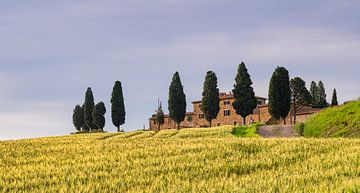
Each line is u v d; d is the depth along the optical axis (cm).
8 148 6312
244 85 15812
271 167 3603
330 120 8400
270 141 5278
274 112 14812
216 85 16625
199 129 11675
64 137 10112
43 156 5075
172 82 16812
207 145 5109
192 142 5916
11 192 3053
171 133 11112
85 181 3322
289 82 15612
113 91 18375
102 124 19925
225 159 3988
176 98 16662
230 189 2541
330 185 2341
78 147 6000
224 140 5828
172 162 3975
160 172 3556
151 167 3728
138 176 3366
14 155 5459
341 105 9019
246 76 15862
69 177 3450
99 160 4494
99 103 19988
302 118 17138
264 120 18625
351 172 2841
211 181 2927
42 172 3794
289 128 10119
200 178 3216
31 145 6825
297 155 4034
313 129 8600
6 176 3634
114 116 18212
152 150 5003
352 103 8638
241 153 4403
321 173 2836
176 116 16600
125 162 4216
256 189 2458
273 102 14812
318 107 19238
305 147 4472
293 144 4803
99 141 7175
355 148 4125
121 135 11131
